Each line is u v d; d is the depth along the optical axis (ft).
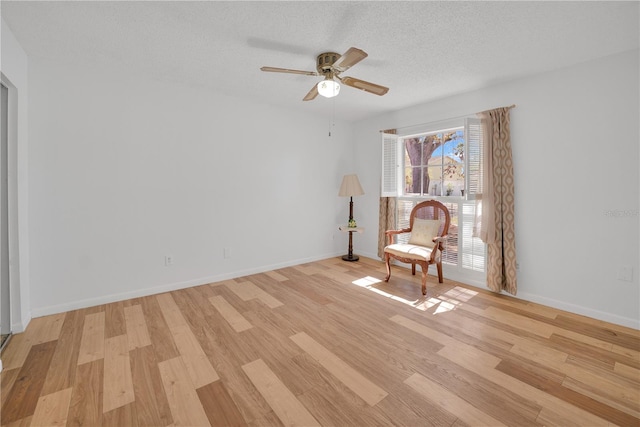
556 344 7.16
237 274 12.56
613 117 8.18
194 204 11.32
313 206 15.12
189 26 6.89
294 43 7.64
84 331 7.76
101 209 9.49
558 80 9.11
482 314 8.87
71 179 8.97
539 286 9.73
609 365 6.31
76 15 6.44
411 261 10.90
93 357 6.57
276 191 13.65
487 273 10.84
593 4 6.00
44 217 8.61
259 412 5.01
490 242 10.43
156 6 6.13
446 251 12.47
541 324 8.21
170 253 10.85
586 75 8.59
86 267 9.30
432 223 11.68
